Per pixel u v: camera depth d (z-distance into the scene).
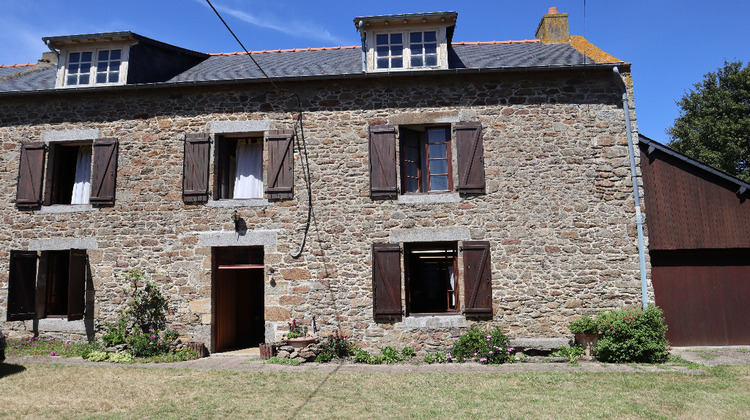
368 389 6.20
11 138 9.27
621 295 8.19
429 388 6.23
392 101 8.77
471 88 8.74
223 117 8.91
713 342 8.59
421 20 8.91
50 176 9.17
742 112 16.23
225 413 5.26
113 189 8.87
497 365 7.59
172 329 8.51
